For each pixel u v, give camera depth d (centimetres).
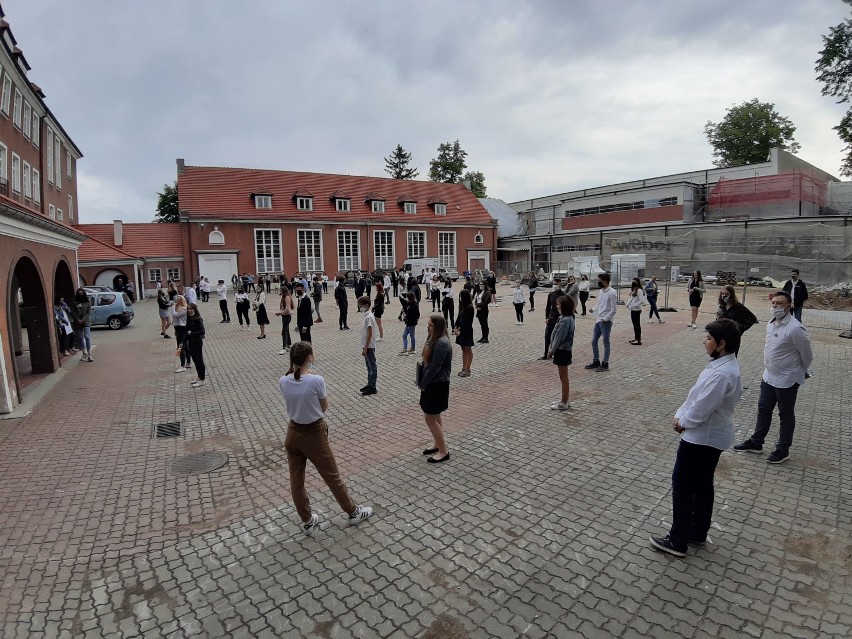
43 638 333
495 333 1571
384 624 337
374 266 4672
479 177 7175
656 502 495
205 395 962
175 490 552
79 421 810
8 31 2145
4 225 903
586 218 4678
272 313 2381
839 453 597
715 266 3359
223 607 359
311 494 531
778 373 566
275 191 4416
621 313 2020
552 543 427
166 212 5759
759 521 453
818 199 3809
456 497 512
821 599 350
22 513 504
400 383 991
